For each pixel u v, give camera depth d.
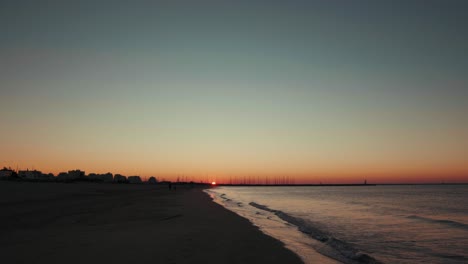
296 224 25.53
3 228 16.86
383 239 19.69
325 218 31.70
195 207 34.53
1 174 156.75
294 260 11.87
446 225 26.98
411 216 35.06
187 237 15.02
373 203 60.34
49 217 21.58
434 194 118.94
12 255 10.77
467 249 16.84
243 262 11.02
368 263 12.81
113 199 44.75
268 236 16.66
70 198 43.22
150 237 14.60
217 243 14.04
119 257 10.73
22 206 29.02
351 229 23.91
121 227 17.83
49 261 10.04
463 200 73.62
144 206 34.09
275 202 62.72
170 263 10.24
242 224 21.19
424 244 18.20
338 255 13.88
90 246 12.32
